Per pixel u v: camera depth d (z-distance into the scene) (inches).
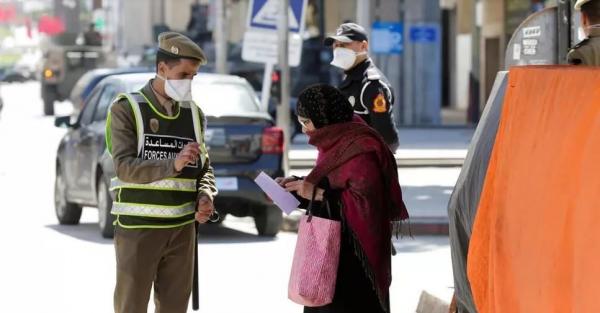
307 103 439.8
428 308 645.9
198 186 462.9
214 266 819.4
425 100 2289.6
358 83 606.9
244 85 966.4
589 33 454.3
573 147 346.6
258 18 1263.5
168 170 442.6
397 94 2285.9
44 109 2972.4
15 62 6574.8
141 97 453.7
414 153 1649.9
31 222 1055.0
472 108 2453.2
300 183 440.1
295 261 441.1
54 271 796.6
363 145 434.6
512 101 384.8
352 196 432.1
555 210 350.0
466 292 412.5
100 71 1632.6
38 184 1380.4
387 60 2273.6
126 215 453.7
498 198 380.8
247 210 954.1
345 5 2711.6
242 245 918.4
